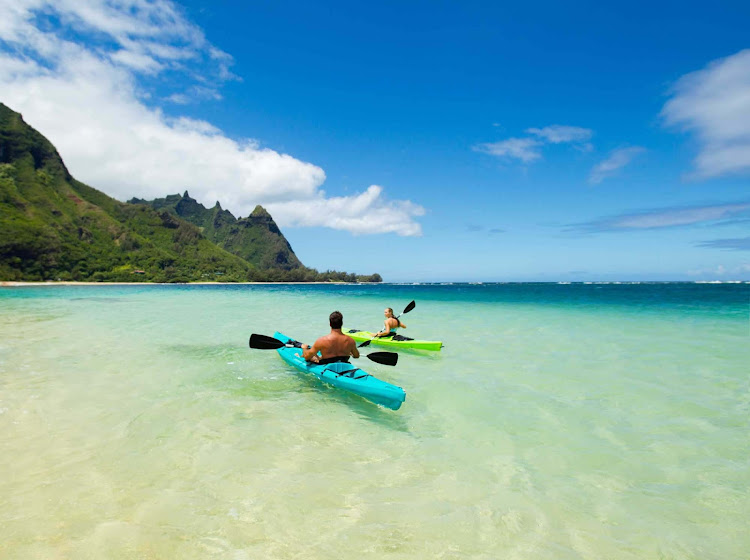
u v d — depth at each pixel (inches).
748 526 127.3
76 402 236.7
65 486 143.4
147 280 6471.5
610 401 248.2
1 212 5300.2
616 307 971.9
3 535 115.3
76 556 107.0
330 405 236.8
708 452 178.9
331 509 133.2
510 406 239.5
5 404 231.5
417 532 122.1
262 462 165.0
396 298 1561.3
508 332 543.8
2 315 762.2
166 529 120.3
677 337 489.7
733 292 2027.6
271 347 302.4
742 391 267.3
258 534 119.1
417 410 232.1
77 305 1063.0
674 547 117.3
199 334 510.9
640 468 164.4
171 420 209.2
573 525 127.2
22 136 7381.9
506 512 133.5
